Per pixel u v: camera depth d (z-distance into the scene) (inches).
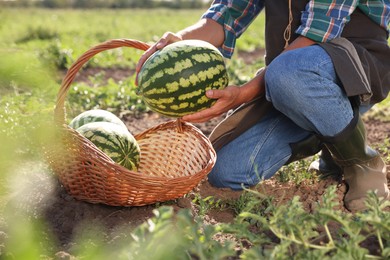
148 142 145.3
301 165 161.8
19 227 52.2
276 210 89.7
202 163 135.2
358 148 127.6
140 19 1062.4
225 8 149.8
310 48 122.0
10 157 47.9
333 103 121.6
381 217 88.7
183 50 117.8
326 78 120.0
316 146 144.1
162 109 120.4
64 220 116.5
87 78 370.3
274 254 79.0
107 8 1614.2
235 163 141.6
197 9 1726.1
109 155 125.7
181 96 116.9
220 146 144.2
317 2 124.0
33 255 47.4
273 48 141.4
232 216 129.3
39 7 1407.5
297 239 87.9
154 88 117.2
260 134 142.9
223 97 120.1
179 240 83.0
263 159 141.6
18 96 234.4
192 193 137.2
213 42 149.4
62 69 399.9
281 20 136.8
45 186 132.4
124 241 102.9
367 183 131.8
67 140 116.2
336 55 120.7
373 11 130.9
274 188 145.9
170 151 142.9
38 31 569.9
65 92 119.6
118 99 275.0
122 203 120.7
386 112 243.3
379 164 135.6
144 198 120.0
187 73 116.0
